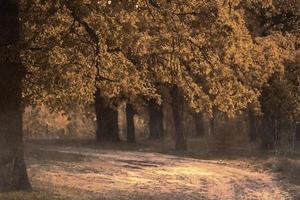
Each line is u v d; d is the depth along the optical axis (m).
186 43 18.30
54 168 26.84
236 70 20.39
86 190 20.19
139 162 33.41
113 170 28.39
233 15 18.45
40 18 17.23
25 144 42.78
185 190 22.78
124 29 17.33
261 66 34.25
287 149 46.88
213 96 20.45
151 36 17.89
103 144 51.34
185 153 42.53
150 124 61.75
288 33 43.34
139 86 21.59
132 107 58.91
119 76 20.55
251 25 41.09
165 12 17.16
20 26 17.41
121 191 21.09
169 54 19.47
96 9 16.12
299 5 41.88
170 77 20.19
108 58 19.52
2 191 16.42
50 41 17.64
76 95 21.66
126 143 54.09
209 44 18.33
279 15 43.47
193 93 20.42
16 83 16.56
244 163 35.81
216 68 19.14
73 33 17.41
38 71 18.89
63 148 43.75
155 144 53.28
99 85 21.16
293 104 45.47
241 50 19.14
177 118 45.56
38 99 21.88
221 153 43.47
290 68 44.78
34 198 15.78
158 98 23.86
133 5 16.08
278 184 25.70
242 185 25.16
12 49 16.08
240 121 62.56
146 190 22.08
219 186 24.59
